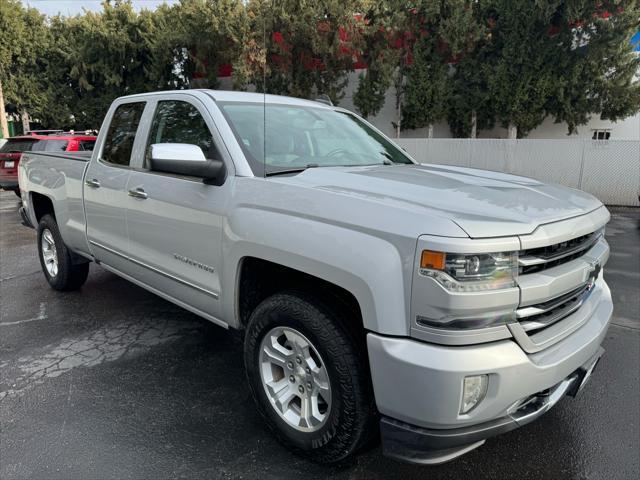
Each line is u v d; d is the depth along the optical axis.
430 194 2.21
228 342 3.88
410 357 1.84
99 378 3.29
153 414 2.87
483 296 1.80
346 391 2.12
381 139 3.79
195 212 2.83
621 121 16.17
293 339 2.37
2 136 22.11
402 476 2.38
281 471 2.39
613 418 2.91
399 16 15.21
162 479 2.33
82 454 2.50
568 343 2.17
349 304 2.23
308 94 17.41
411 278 1.85
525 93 14.78
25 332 4.04
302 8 15.75
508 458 2.53
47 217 4.92
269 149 2.88
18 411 2.89
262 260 2.52
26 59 22.20
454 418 1.85
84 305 4.68
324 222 2.15
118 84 20.53
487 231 1.83
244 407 2.96
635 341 4.02
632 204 12.04
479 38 14.64
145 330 4.10
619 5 13.26
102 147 3.94
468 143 13.52
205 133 2.97
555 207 2.22
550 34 14.59
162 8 20.20
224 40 17.86
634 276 5.88
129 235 3.51
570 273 2.11
